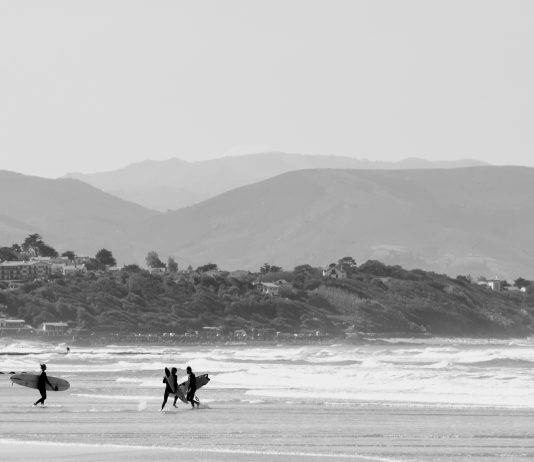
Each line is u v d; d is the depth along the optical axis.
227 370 125.81
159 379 103.81
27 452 46.88
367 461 44.88
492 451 47.88
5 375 114.88
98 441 50.75
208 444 49.91
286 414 64.69
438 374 101.56
